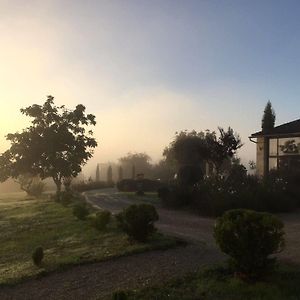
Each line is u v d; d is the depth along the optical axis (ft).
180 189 96.89
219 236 36.14
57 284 41.60
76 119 143.54
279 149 133.39
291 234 59.16
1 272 48.47
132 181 158.51
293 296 32.42
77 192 158.61
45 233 69.97
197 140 178.29
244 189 86.99
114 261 46.57
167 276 39.17
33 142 139.13
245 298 32.37
